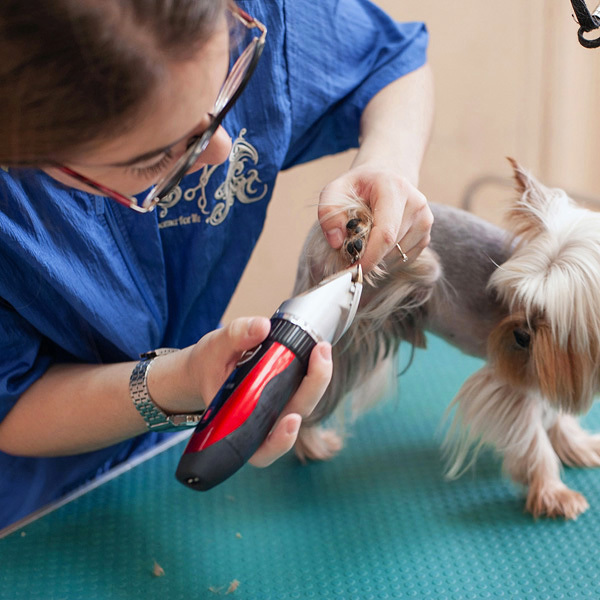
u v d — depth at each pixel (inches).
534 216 38.7
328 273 31.8
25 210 30.6
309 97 39.4
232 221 40.3
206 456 21.3
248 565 34.6
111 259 34.6
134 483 40.9
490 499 39.5
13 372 34.4
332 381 41.9
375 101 40.4
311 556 35.2
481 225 42.1
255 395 22.2
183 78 17.7
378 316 38.6
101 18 15.7
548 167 81.1
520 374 39.9
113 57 16.1
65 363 37.3
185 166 21.0
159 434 46.7
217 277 41.6
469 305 41.3
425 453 43.8
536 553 34.8
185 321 42.1
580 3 24.8
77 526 37.5
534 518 37.4
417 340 43.8
